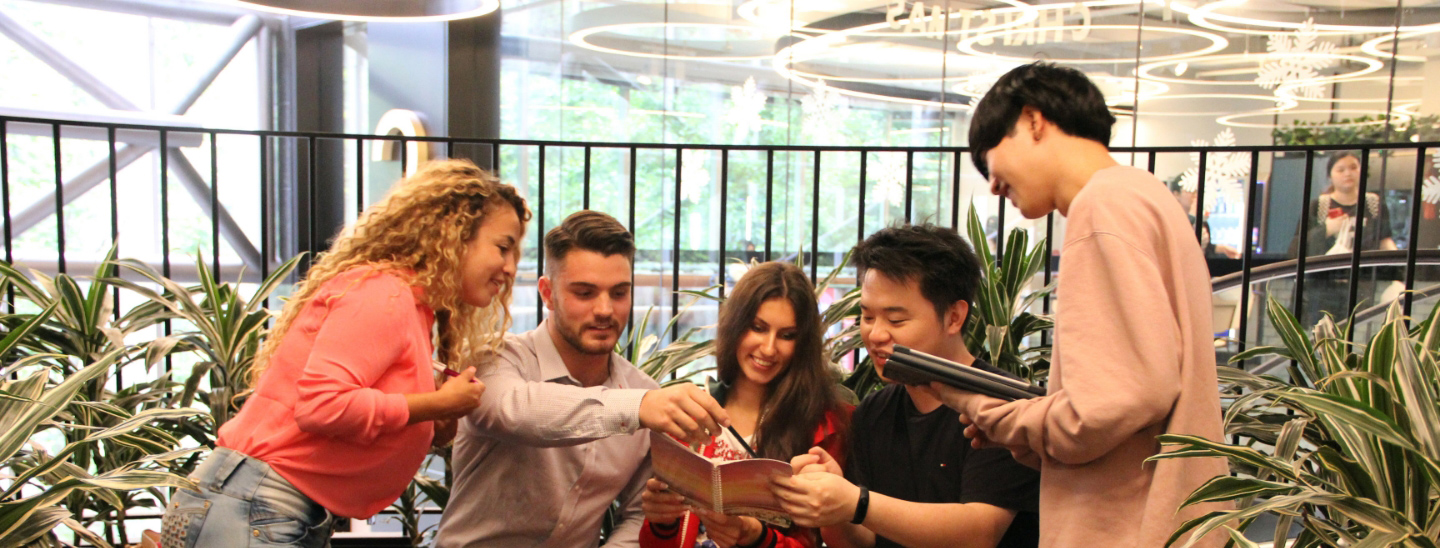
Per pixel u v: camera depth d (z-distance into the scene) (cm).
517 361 168
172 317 247
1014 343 238
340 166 673
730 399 181
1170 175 518
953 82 565
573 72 600
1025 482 141
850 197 590
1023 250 236
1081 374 108
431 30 582
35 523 149
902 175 577
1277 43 492
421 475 252
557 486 168
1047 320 229
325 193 677
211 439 237
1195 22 509
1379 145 225
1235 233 502
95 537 183
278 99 679
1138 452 117
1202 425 114
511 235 152
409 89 603
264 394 137
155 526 347
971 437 132
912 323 148
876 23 571
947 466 152
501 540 169
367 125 644
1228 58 504
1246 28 498
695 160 603
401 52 605
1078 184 121
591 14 595
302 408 127
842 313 235
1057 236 536
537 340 172
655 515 160
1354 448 132
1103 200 112
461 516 171
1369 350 139
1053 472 122
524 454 166
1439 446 122
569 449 169
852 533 162
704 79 598
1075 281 113
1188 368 111
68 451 161
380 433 132
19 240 593
